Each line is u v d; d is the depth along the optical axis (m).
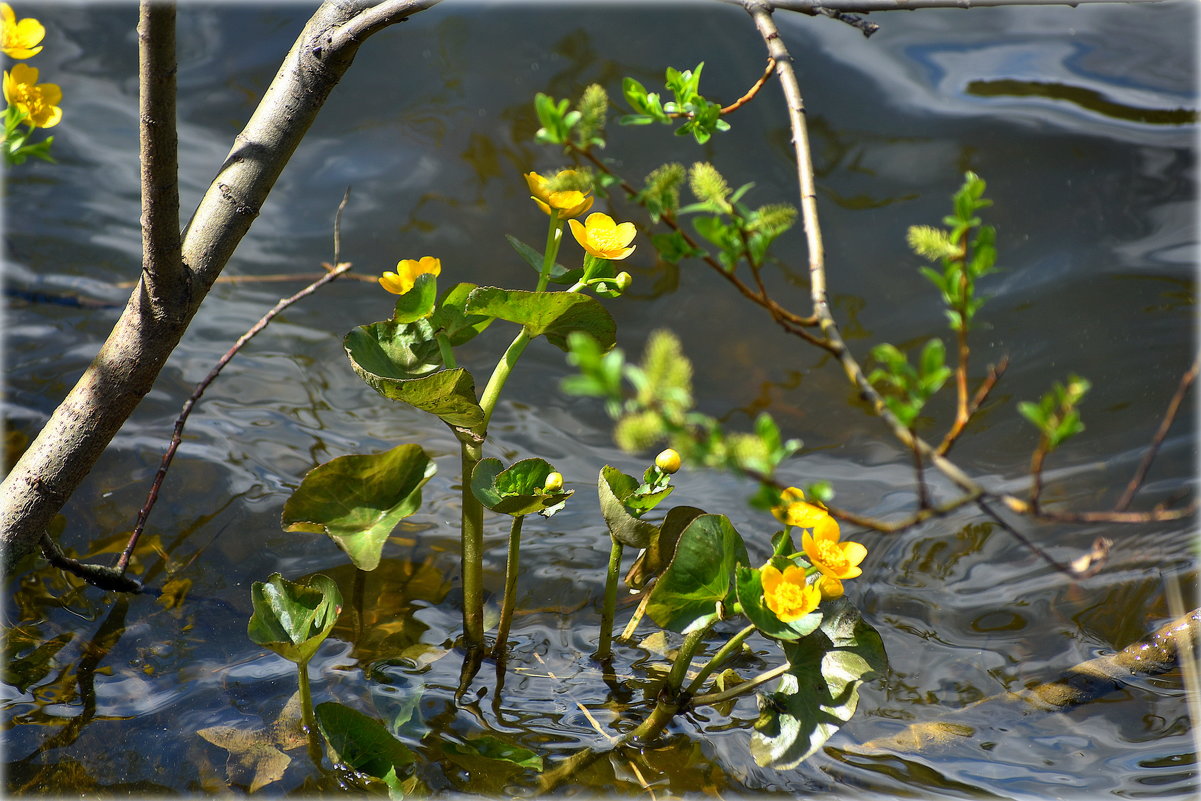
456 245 3.54
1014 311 3.47
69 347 3.39
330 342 3.43
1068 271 3.50
